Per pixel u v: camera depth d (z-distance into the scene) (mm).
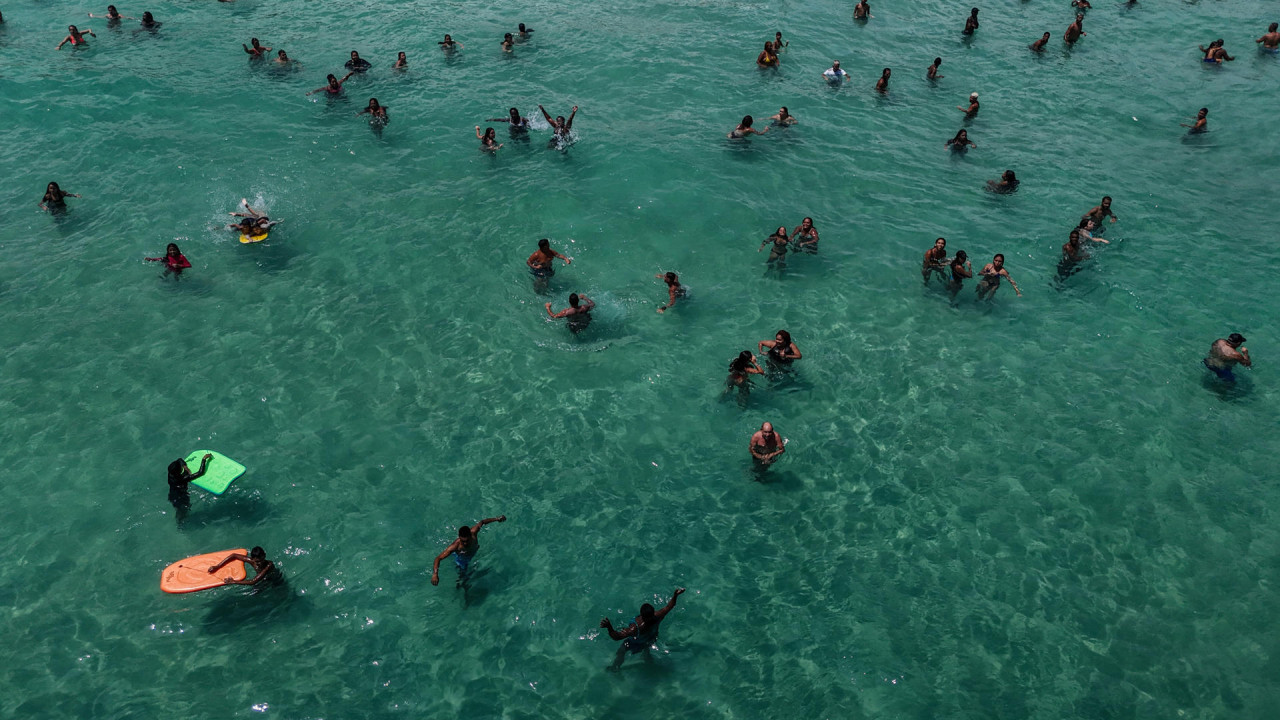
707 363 18531
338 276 20766
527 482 15766
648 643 13055
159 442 16250
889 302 20391
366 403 17297
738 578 14172
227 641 13008
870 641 13195
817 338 19250
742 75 30703
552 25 34344
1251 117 28906
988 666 12812
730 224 22969
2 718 11828
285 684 12438
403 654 12914
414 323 19406
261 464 15867
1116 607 13633
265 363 18172
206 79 29469
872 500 15531
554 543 14672
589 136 26719
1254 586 13938
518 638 13195
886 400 17672
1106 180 25328
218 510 14992
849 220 23297
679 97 29172
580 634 13281
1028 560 14414
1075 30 33500
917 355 18844
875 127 27844
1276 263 21781
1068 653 12984
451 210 23297
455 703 12297
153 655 12758
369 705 12219
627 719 12109
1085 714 12164
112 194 23516
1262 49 33719
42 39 31906
